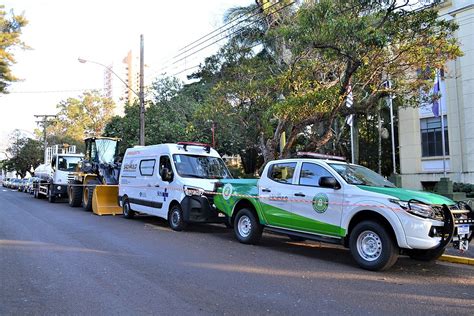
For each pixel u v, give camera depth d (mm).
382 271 7562
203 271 7453
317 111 12461
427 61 12133
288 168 9469
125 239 10828
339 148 22625
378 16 11773
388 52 12328
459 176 20016
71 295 6016
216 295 6023
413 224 7090
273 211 9523
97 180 19828
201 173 12750
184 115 25641
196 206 11844
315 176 8844
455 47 11930
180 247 9758
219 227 13508
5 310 5383
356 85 13297
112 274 7199
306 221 8711
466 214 7586
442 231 7227
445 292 6344
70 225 13586
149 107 27062
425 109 21641
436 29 14273
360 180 8461
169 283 6641
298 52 12547
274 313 5285
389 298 5969
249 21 19109
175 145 13195
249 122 16750
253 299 5848
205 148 13586
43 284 6582
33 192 33031
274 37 15922
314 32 11250
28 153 66250
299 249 9758
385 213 7344
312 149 14453
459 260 8438
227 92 15672
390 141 25688
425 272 7652
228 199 10914
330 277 7125
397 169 25062
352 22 10742
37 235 11383
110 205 17484
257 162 28109
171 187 12594
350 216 7879
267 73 16406
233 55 18156
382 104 21172
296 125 13906
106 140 21219
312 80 13461
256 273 7348
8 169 72938
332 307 5539
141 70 23031
